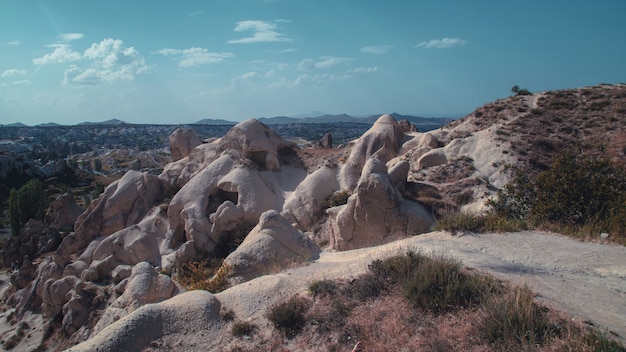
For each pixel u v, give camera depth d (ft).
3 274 101.35
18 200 165.89
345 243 63.31
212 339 28.09
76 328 62.49
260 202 82.43
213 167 89.30
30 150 457.27
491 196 67.97
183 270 67.05
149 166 423.23
